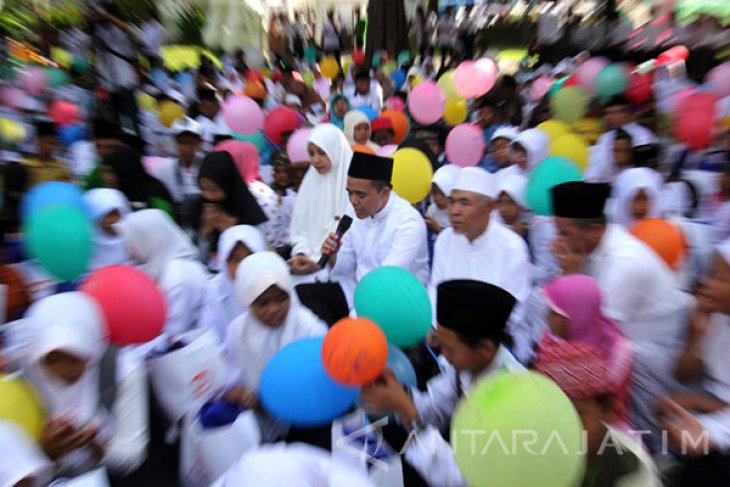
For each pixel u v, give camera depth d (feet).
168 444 7.52
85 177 15.42
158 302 7.04
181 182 16.58
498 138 17.74
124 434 6.96
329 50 54.85
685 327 8.27
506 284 10.30
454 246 10.96
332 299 10.77
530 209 12.66
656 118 19.22
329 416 6.35
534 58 44.68
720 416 7.07
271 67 45.60
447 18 47.91
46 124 16.19
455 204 10.26
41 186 10.71
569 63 35.73
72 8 30.83
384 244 11.18
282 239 14.92
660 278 8.09
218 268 11.13
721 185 12.83
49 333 5.90
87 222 9.05
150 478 7.02
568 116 21.08
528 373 4.97
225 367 7.82
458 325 6.00
